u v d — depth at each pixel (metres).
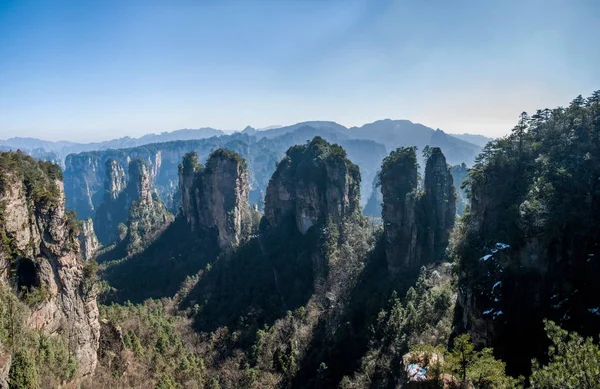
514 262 52.09
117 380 52.56
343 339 73.19
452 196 94.56
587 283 47.16
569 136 57.66
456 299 63.41
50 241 47.38
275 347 76.06
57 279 47.78
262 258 117.62
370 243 104.56
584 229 48.59
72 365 45.50
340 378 66.00
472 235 60.53
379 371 57.44
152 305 103.69
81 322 50.31
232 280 111.75
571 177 51.69
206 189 135.50
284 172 128.62
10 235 42.66
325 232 106.62
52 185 50.12
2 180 42.31
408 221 89.00
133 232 170.38
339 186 112.19
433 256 90.75
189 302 106.25
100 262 162.62
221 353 79.44
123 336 63.28
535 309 49.53
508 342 49.16
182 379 63.59
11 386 35.47
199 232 143.88
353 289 90.38
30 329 42.06
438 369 32.16
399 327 64.69
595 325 44.03
